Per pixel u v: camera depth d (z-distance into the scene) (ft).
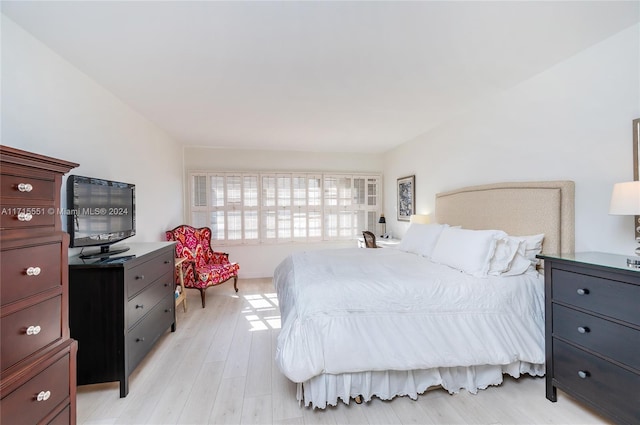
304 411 5.44
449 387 5.90
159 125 11.65
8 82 5.16
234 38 5.72
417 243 9.82
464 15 5.07
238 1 4.66
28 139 5.60
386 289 6.02
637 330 4.26
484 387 6.02
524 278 6.59
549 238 7.07
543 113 7.39
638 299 4.26
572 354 5.19
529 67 7.11
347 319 5.65
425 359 5.57
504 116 8.55
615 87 5.88
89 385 6.25
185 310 10.91
